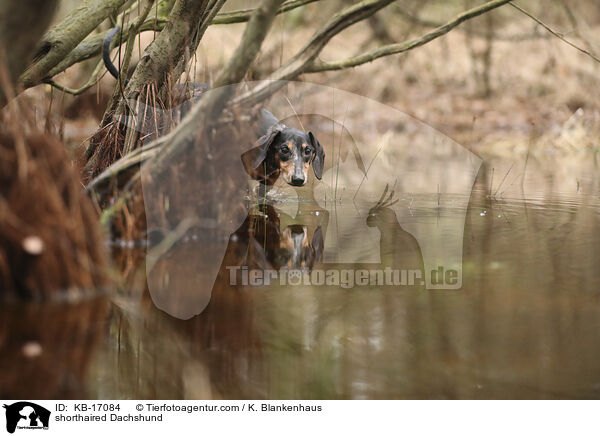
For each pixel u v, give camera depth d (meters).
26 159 3.15
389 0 4.12
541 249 4.16
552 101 12.98
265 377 2.44
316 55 4.26
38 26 3.38
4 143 3.29
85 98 9.74
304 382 2.41
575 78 13.15
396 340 2.74
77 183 3.37
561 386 2.33
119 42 5.48
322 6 12.36
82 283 3.25
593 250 4.11
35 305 3.10
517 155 10.03
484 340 2.72
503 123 12.16
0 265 3.07
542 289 3.36
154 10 5.74
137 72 4.90
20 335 2.73
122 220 4.23
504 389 2.33
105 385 2.37
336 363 2.53
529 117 12.36
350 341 2.74
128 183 4.21
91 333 2.79
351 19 4.19
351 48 14.39
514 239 4.45
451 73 14.23
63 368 2.46
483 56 13.81
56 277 3.18
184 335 2.80
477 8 5.32
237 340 2.77
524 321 2.92
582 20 12.23
